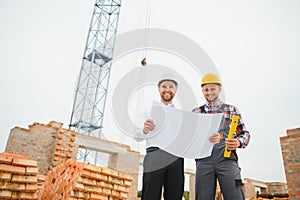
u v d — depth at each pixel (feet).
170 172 6.06
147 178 6.05
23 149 18.90
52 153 19.63
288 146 18.81
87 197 6.30
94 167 6.59
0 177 5.49
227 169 6.49
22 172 5.84
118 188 7.17
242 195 6.52
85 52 28.25
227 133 6.86
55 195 7.27
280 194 37.81
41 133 19.94
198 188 6.83
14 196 5.63
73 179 6.41
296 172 17.81
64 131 20.33
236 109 7.16
